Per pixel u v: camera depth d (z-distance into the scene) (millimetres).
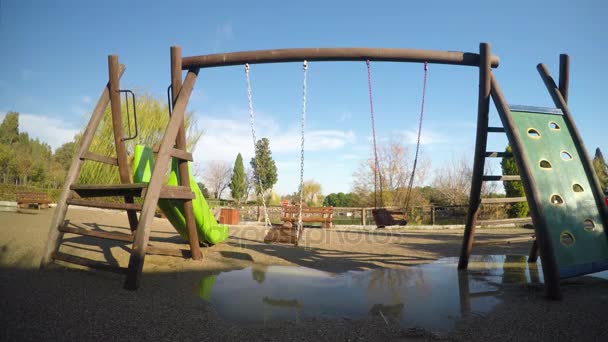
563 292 4012
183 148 5234
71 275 4004
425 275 4879
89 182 17297
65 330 2467
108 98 5055
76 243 6156
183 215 6027
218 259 5680
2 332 2352
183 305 3207
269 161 50688
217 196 56438
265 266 5293
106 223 10039
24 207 15469
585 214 4371
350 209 14758
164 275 4430
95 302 3104
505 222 5324
